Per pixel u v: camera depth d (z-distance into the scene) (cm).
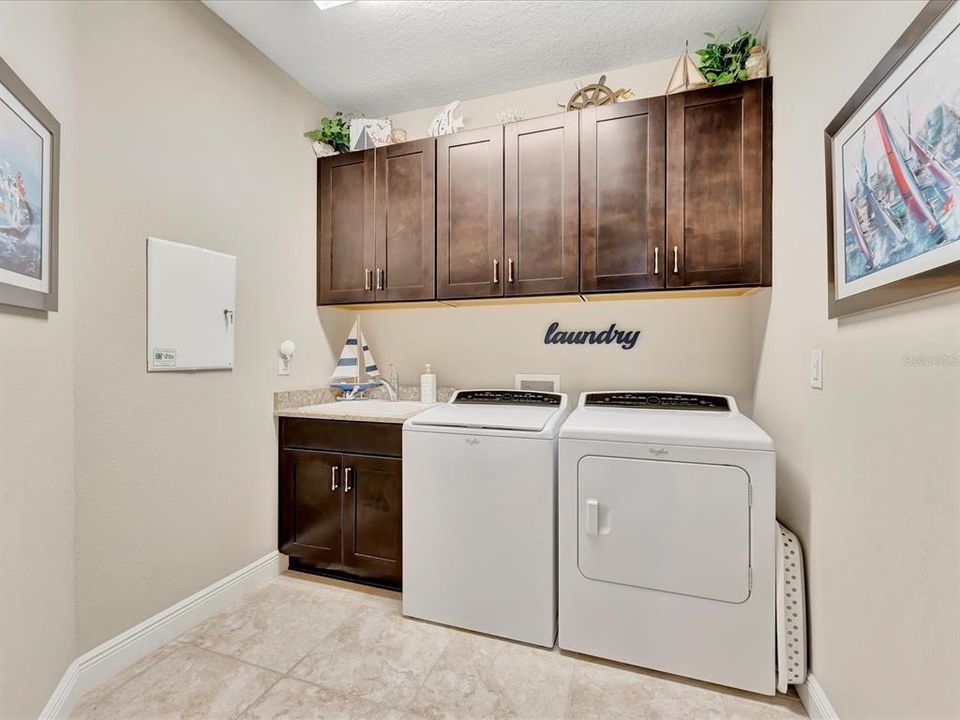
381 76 237
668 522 154
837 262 116
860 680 109
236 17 194
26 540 118
